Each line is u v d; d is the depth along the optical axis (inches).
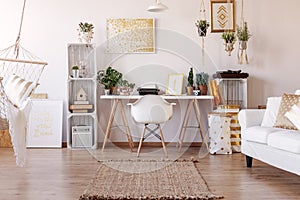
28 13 253.9
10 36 253.8
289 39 254.5
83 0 254.7
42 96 252.4
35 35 254.1
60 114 249.8
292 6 253.9
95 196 134.1
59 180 158.9
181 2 254.8
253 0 253.6
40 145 246.4
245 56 251.6
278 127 172.7
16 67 251.6
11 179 160.6
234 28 252.1
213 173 171.8
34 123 247.6
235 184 151.7
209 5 254.7
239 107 234.8
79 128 242.7
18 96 172.6
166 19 255.3
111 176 165.8
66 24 254.4
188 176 164.9
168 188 145.7
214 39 254.8
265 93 254.5
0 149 237.8
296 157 141.4
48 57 253.8
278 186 148.3
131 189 144.3
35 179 160.6
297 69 254.7
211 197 132.9
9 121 160.6
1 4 253.6
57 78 254.1
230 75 236.4
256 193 138.6
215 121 224.1
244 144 185.2
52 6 254.1
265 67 254.7
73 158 208.2
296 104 171.0
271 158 159.6
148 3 254.8
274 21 254.1
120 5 254.8
